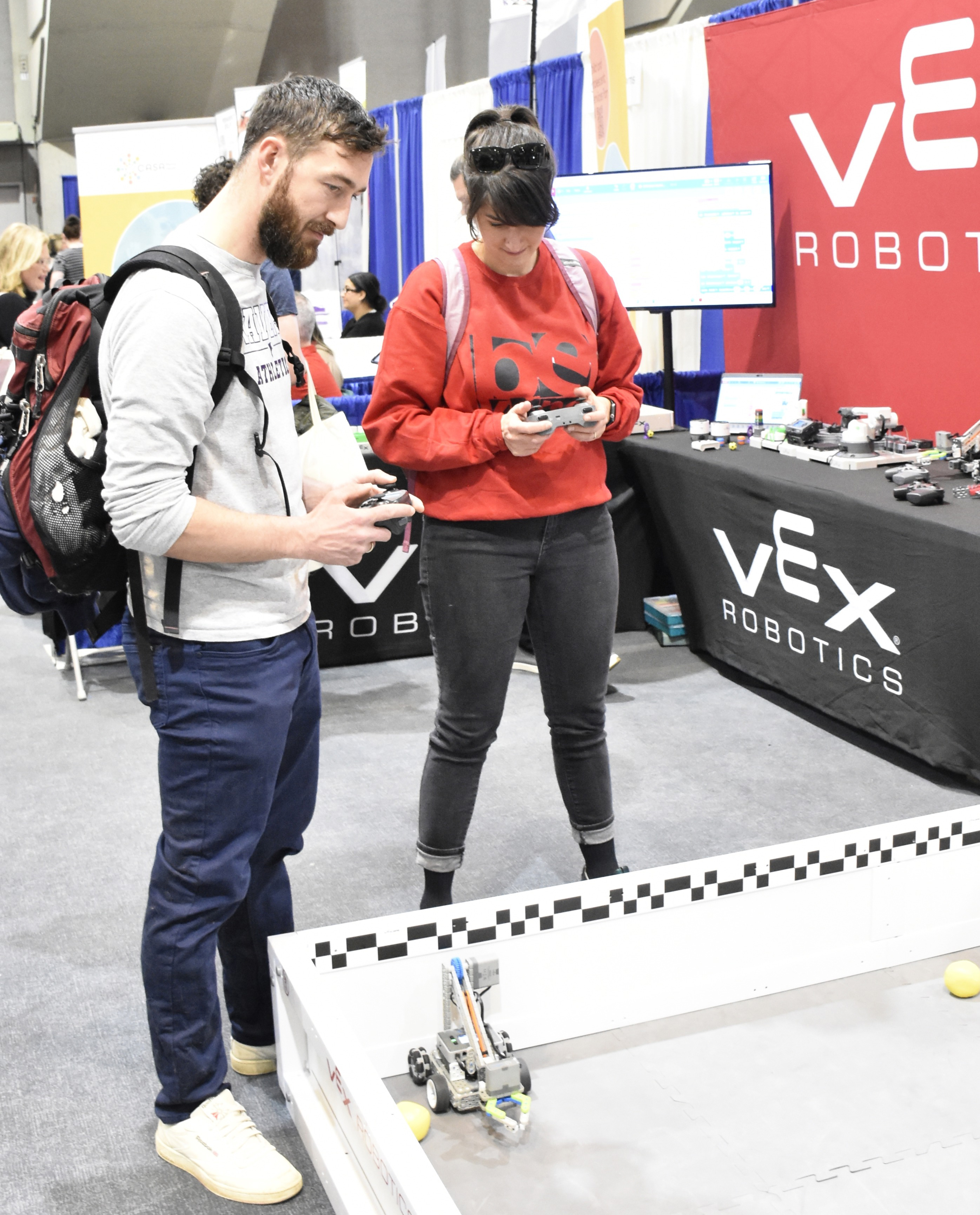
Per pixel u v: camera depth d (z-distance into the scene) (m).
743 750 3.17
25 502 1.48
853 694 3.09
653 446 3.89
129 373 1.35
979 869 1.98
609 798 2.23
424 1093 1.72
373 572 4.02
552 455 1.99
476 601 2.02
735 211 3.95
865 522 2.88
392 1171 1.19
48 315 1.49
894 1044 1.76
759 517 3.34
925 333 3.52
